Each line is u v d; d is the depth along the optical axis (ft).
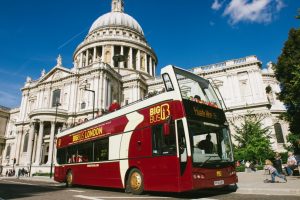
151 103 39.22
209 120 36.63
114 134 45.75
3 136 246.27
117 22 260.42
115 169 43.60
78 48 246.27
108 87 171.42
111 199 32.53
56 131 160.45
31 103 200.23
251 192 38.55
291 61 76.38
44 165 146.10
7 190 50.85
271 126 133.59
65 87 178.60
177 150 32.71
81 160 54.85
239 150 112.16
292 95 70.69
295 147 94.89
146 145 38.17
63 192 45.01
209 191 41.39
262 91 151.74
